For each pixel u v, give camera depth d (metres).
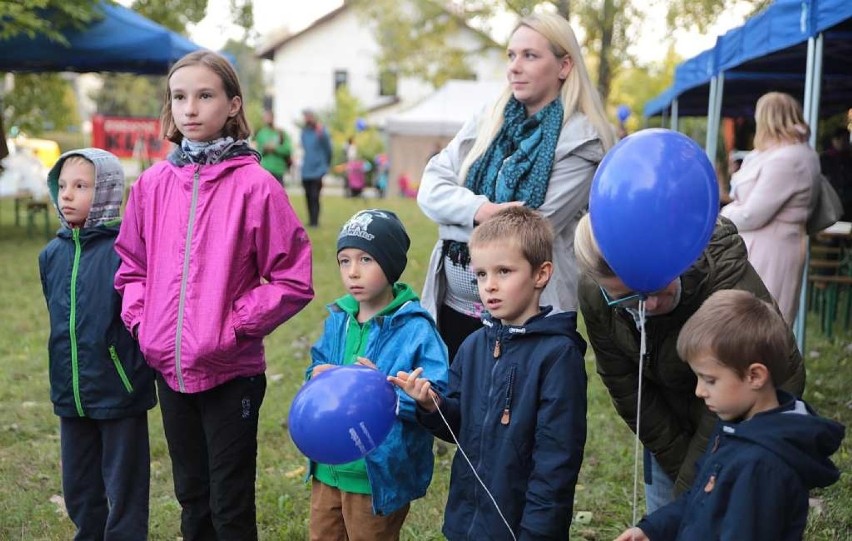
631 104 28.22
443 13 24.19
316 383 2.26
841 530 3.32
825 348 6.50
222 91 2.77
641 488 3.83
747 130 14.00
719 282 2.24
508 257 2.33
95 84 55.38
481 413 2.40
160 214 2.79
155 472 4.07
